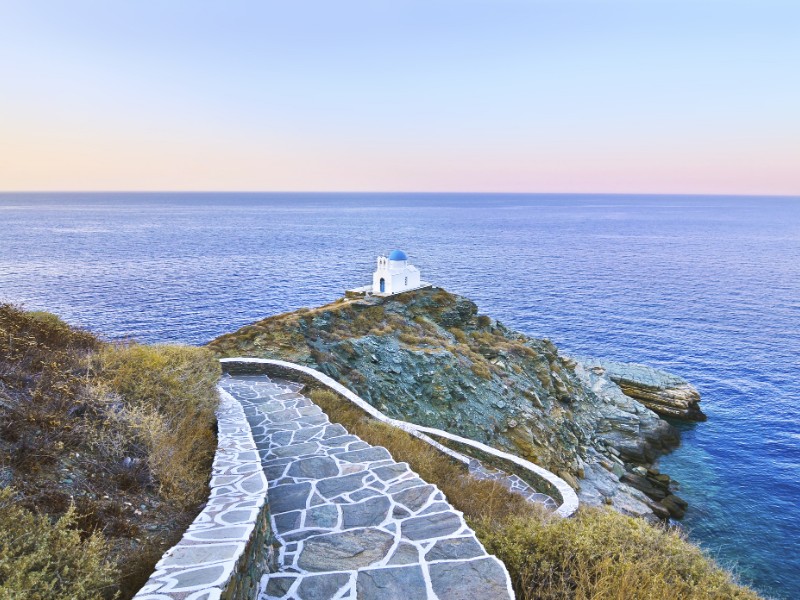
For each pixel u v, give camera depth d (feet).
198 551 17.42
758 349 186.91
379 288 140.46
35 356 30.04
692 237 613.93
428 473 36.29
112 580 15.79
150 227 632.38
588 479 99.50
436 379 99.96
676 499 98.73
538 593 21.24
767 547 85.81
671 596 21.70
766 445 122.11
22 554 14.19
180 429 30.81
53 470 21.20
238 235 557.74
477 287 290.76
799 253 456.04
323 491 28.50
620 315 233.35
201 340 172.65
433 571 20.44
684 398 140.05
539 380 124.06
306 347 86.33
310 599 18.52
